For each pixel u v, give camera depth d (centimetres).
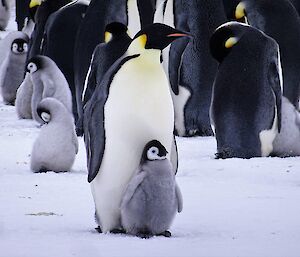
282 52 2686
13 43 3378
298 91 2759
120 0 2820
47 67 2767
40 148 1909
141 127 1263
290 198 1526
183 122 2730
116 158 1265
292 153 2211
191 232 1233
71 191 1619
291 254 1034
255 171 1872
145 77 1269
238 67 2200
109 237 1200
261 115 2197
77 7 3145
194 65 2706
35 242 1122
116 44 2477
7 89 3406
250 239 1152
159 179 1207
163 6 2777
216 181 1766
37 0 3919
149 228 1223
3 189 1645
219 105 2219
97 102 1277
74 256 1023
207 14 2716
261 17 2648
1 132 2609
